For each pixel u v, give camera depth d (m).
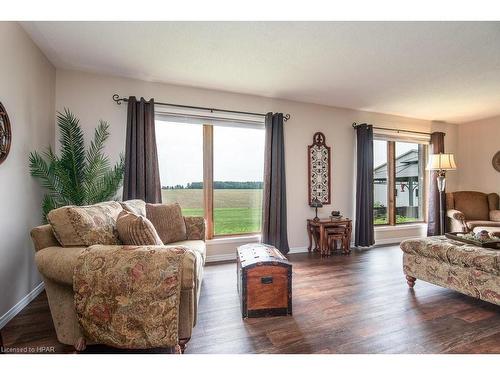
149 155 3.03
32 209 2.33
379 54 2.55
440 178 4.21
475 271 2.07
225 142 3.69
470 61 2.69
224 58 2.64
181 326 1.42
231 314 2.03
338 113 4.28
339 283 2.69
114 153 3.05
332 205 4.24
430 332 1.77
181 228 2.69
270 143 3.66
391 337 1.71
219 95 3.53
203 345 1.62
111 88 3.04
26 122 2.21
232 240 3.63
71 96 2.89
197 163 3.53
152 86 3.21
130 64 2.77
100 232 1.57
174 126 3.43
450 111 4.48
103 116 3.01
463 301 2.26
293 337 1.71
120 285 1.29
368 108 4.34
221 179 3.68
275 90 3.53
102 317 1.30
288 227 3.96
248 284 1.96
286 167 3.94
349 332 1.77
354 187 4.39
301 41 2.31
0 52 1.83
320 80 3.18
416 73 2.98
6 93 1.90
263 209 3.65
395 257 3.71
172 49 2.46
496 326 1.85
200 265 1.92
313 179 4.09
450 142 5.25
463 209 4.57
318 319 1.95
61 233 1.50
